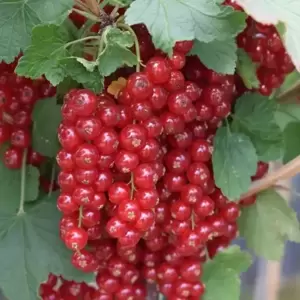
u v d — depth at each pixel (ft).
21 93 1.07
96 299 1.13
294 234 1.24
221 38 0.94
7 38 0.97
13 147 1.11
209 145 1.08
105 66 0.94
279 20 0.95
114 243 1.11
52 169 1.16
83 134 0.93
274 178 1.17
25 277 1.11
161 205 1.07
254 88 1.15
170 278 1.13
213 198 1.13
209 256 1.20
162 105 0.97
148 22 0.91
